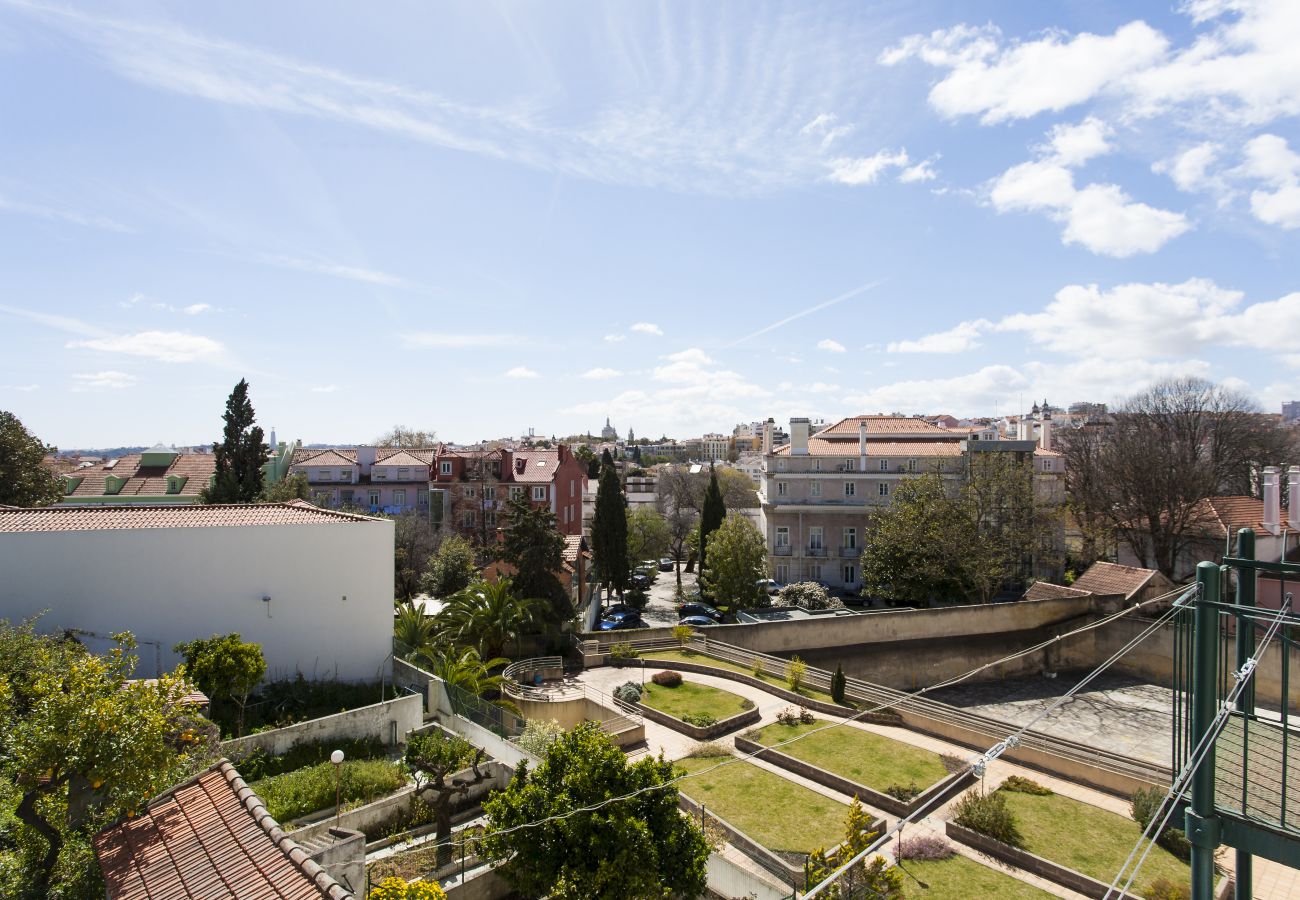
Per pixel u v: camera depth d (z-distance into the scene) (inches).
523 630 1306.6
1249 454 1996.8
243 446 1786.4
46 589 808.3
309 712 840.9
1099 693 1300.4
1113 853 662.5
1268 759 327.9
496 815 526.6
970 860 661.3
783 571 2079.2
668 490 3489.2
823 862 557.0
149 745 463.8
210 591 877.2
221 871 390.0
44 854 468.8
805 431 2119.8
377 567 970.1
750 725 994.7
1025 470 1724.9
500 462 2237.9
